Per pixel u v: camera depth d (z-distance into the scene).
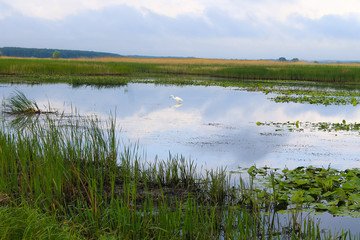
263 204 5.36
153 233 4.20
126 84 25.83
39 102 15.38
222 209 4.99
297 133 10.53
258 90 24.11
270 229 4.54
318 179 6.15
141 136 9.53
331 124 12.11
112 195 4.74
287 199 5.49
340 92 23.66
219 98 18.97
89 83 25.14
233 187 5.88
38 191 4.86
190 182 6.15
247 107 15.89
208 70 43.44
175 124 11.45
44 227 3.84
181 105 15.97
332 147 8.96
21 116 11.84
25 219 3.88
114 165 6.31
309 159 7.90
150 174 6.38
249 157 7.91
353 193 5.75
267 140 9.52
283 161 7.70
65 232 3.89
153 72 45.88
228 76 41.12
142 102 16.48
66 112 13.01
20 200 4.82
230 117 13.20
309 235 4.22
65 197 5.25
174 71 45.69
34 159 5.70
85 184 5.79
